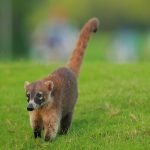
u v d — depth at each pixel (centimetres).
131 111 2144
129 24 9681
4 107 2341
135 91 2388
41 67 3039
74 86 2017
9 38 8275
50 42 7881
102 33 9625
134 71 2822
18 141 1978
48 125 1903
